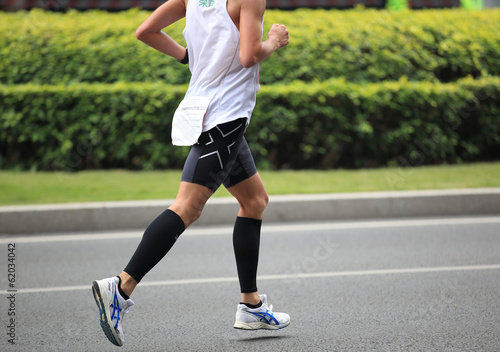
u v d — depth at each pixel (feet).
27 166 83.61
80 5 119.34
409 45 90.17
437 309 34.24
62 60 89.04
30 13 97.81
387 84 83.25
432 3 125.90
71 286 40.81
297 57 87.66
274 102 81.00
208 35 27.02
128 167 83.51
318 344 28.94
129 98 81.25
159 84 82.48
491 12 98.37
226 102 26.71
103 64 87.97
